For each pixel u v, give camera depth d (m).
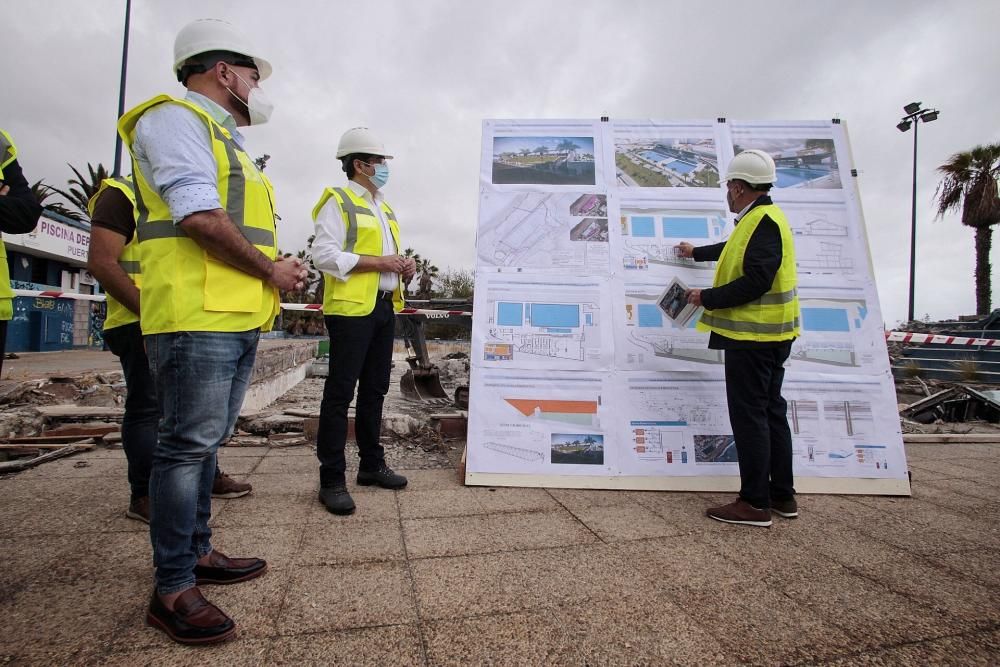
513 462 3.22
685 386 3.35
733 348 2.73
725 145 3.69
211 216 1.55
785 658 1.51
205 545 1.90
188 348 1.60
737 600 1.84
